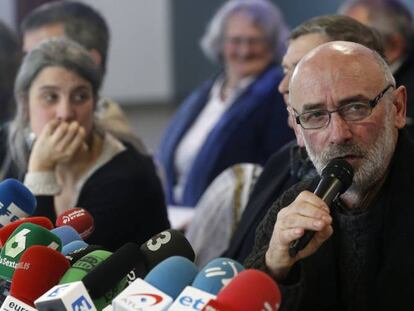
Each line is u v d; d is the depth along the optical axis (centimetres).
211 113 627
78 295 201
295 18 1080
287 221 224
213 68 1158
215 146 581
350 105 248
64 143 363
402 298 256
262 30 619
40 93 371
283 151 352
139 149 417
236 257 339
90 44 443
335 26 323
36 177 361
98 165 372
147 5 1162
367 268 261
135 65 1169
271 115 573
